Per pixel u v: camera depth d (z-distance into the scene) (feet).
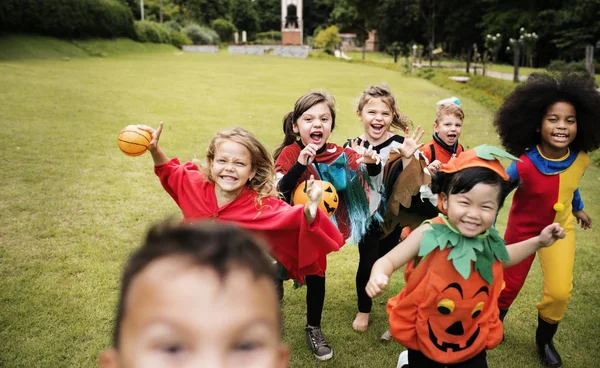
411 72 87.56
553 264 9.57
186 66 78.69
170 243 2.03
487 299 7.04
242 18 252.42
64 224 15.02
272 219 8.54
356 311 11.79
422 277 7.06
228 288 1.87
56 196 17.16
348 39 223.51
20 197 16.76
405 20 164.35
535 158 9.71
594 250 15.47
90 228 14.88
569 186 9.64
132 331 1.92
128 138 8.96
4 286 11.39
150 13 206.59
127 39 111.96
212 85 53.72
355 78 73.10
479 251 6.79
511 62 135.54
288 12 162.61
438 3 155.84
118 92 42.14
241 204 8.73
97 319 10.41
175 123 31.22
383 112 11.17
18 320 10.18
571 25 117.91
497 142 31.01
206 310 1.84
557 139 9.36
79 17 93.25
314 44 172.14
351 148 10.71
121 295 2.04
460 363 7.18
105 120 30.22
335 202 9.76
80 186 18.38
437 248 6.93
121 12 108.99
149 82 51.85
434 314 7.00
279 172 10.32
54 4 86.48
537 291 12.95
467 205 6.53
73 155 22.13
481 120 39.70
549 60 127.44
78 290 11.46
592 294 12.73
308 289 10.03
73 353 9.33
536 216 9.87
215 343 1.84
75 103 34.71
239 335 1.87
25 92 36.94
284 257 8.85
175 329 1.83
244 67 84.53
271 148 26.63
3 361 8.95
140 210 16.61
